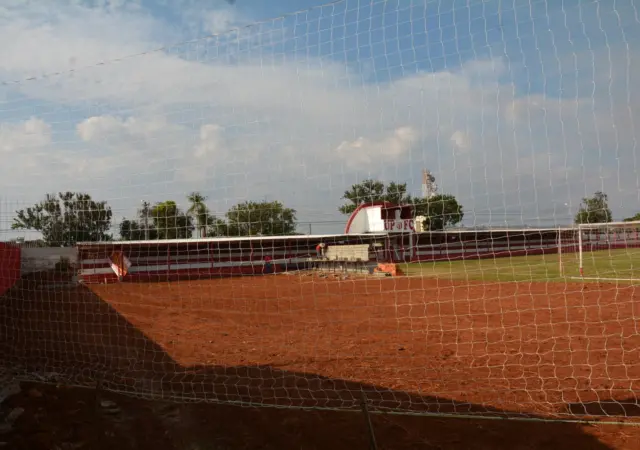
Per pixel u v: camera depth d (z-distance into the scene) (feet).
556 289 47.65
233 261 90.53
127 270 73.41
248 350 25.50
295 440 14.26
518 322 31.14
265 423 15.49
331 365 22.09
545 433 14.29
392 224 94.07
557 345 24.50
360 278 71.67
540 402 16.76
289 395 18.13
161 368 22.09
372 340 27.12
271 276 83.46
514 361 21.90
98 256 67.62
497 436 14.17
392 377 20.02
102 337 29.30
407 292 50.80
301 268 98.22
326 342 26.99
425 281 62.28
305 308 41.32
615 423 14.78
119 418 15.93
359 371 21.01
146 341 28.09
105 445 14.02
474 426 14.88
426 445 13.74
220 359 23.66
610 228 53.57
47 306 42.98
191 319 36.27
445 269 80.02
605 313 33.24
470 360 22.29
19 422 15.43
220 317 37.14
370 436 13.35
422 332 28.96
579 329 28.19
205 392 18.60
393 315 35.99
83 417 15.94
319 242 98.99
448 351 24.04
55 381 19.58
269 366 22.15
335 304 43.60
